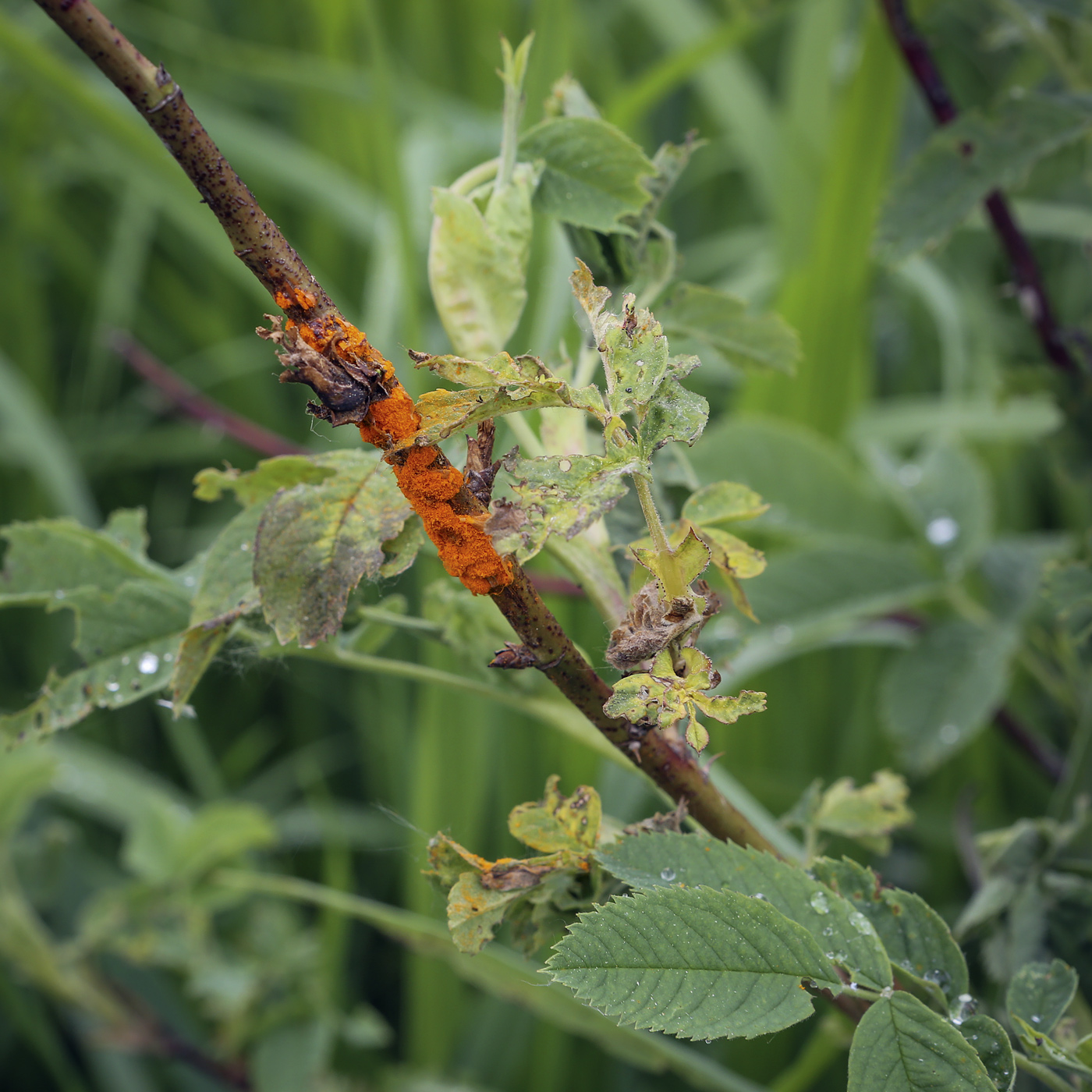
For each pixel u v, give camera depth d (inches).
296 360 11.6
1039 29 19.1
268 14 46.9
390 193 28.5
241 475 13.1
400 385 11.7
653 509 11.8
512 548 11.6
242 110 47.6
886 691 22.1
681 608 11.8
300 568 12.4
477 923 12.6
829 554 22.9
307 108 44.8
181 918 25.9
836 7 35.8
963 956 12.7
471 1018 27.5
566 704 14.1
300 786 34.9
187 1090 26.7
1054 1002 12.9
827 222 28.8
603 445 14.0
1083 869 15.1
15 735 13.6
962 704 21.5
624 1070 26.2
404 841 31.2
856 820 14.6
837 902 12.3
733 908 11.9
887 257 16.4
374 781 33.3
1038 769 24.6
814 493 24.4
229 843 24.9
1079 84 19.0
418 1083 23.8
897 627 24.7
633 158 13.7
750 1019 11.8
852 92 27.3
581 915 11.9
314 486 12.6
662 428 11.7
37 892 26.1
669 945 11.8
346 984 29.7
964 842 18.1
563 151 13.8
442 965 25.9
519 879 12.7
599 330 11.7
